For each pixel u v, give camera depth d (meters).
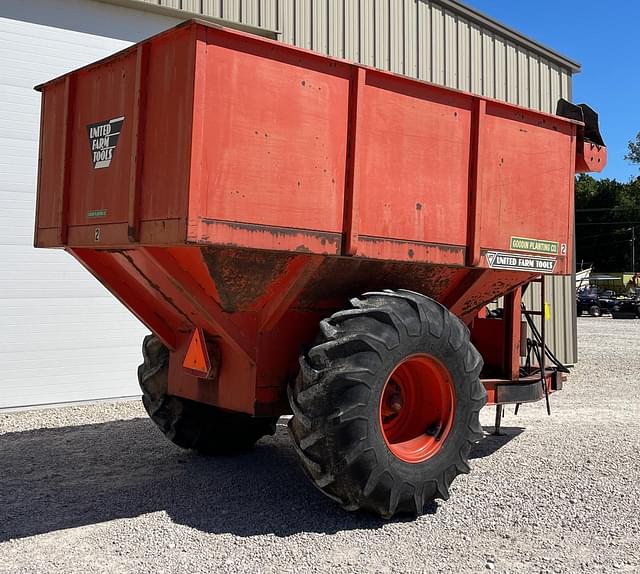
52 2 8.10
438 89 4.79
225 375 4.75
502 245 5.29
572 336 12.78
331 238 4.20
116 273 4.98
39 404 8.02
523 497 4.89
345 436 4.03
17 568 3.64
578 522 4.41
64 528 4.22
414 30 10.90
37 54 8.02
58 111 4.85
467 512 4.58
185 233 3.61
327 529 4.21
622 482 5.26
